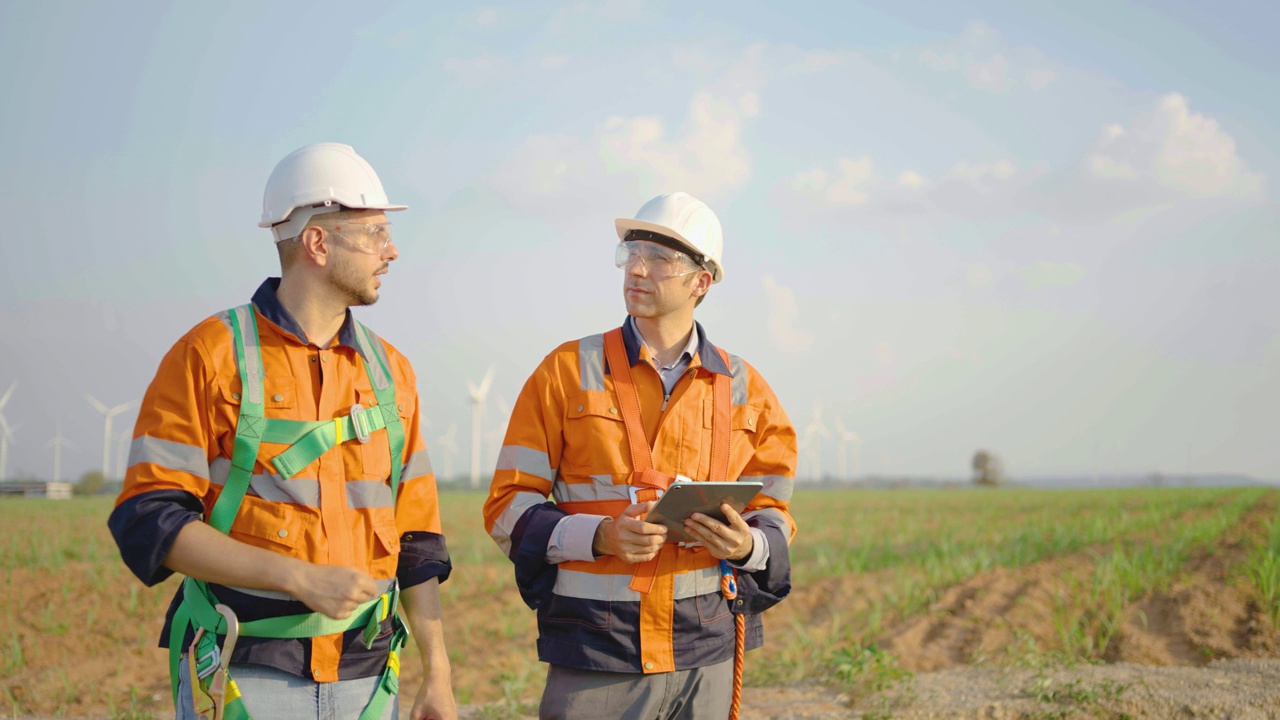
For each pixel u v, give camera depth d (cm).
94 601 1146
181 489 239
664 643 306
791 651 870
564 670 311
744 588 322
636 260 326
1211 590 1033
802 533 2316
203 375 246
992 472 12069
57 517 2994
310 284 264
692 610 311
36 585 1252
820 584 1277
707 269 336
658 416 324
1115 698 565
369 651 259
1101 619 980
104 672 853
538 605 316
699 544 304
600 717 307
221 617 239
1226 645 860
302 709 245
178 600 256
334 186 263
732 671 330
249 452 246
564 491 326
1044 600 1082
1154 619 982
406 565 283
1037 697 581
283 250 265
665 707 311
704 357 331
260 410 248
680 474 320
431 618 288
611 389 324
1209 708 549
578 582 308
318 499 252
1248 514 2342
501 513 319
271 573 230
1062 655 727
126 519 232
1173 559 1251
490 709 620
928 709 573
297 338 256
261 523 246
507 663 895
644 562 307
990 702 581
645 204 338
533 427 325
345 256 262
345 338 268
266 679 242
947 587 1223
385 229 270
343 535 254
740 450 333
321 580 232
